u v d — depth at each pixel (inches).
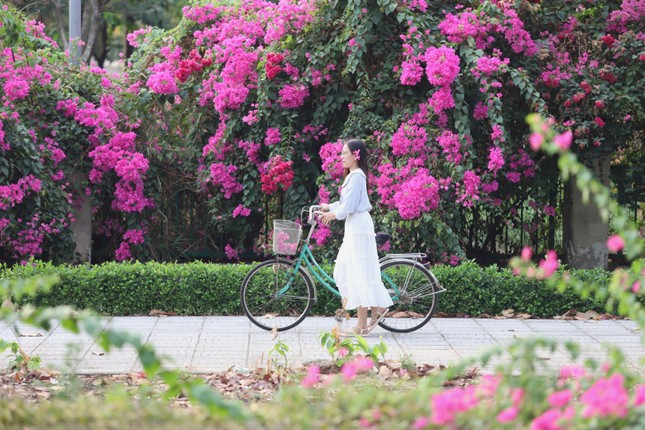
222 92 546.3
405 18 516.7
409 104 522.6
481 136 540.4
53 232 535.5
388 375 317.4
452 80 494.0
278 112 549.0
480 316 454.0
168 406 266.7
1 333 393.7
